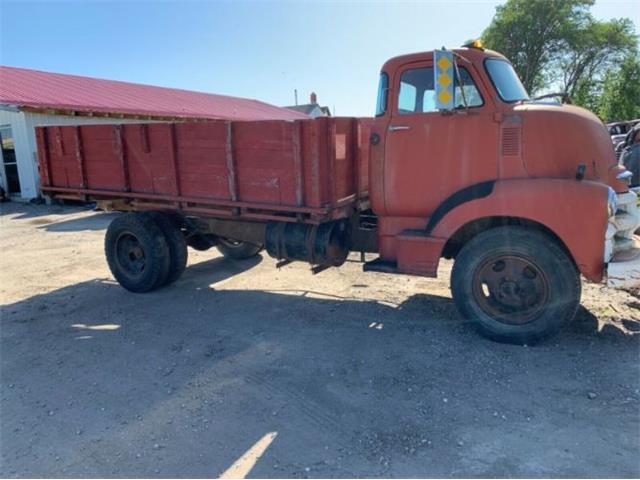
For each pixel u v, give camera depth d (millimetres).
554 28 32031
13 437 3238
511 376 3732
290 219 4914
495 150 4223
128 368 4137
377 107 4703
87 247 9023
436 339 4418
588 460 2799
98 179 6223
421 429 3141
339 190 4832
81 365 4227
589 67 33844
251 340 4594
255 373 3953
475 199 4184
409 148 4547
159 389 3773
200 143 5246
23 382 3967
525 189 4004
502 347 4211
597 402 3350
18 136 15320
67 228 11031
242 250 7465
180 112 20422
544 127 4070
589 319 4648
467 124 4297
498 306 4305
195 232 6328
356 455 2922
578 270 4086
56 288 6500
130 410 3500
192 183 5426
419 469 2785
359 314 5133
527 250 4066
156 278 5996
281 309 5398
